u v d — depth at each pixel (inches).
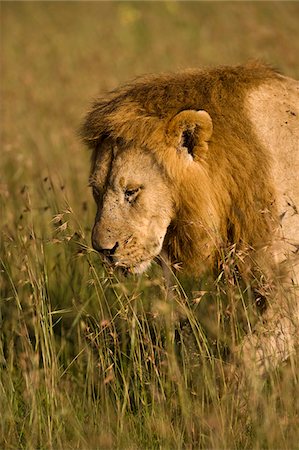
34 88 926.4
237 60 750.5
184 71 418.9
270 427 350.9
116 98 410.6
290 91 411.8
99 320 442.0
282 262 386.9
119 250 395.5
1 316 474.0
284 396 363.3
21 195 585.9
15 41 1282.0
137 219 394.9
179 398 383.9
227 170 397.4
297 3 978.7
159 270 432.8
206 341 393.1
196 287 435.5
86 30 1315.2
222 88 402.6
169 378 388.8
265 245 385.1
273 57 673.6
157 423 374.0
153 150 391.5
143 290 446.0
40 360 449.7
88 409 393.1
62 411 383.6
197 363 396.5
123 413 377.4
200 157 393.1
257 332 384.2
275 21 833.5
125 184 394.6
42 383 406.9
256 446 350.3
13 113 842.2
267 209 385.4
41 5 1653.5
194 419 376.8
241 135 396.5
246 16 925.8
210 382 376.2
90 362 407.8
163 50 1003.3
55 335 476.7
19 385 427.5
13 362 444.5
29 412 396.2
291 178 396.8
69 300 495.2
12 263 485.4
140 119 394.0
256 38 754.2
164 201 396.2
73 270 491.8
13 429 386.6
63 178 616.4
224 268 379.2
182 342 393.4
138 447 371.6
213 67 421.7
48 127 785.6
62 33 1311.5
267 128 399.9
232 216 402.6
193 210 397.4
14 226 523.8
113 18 1428.4
